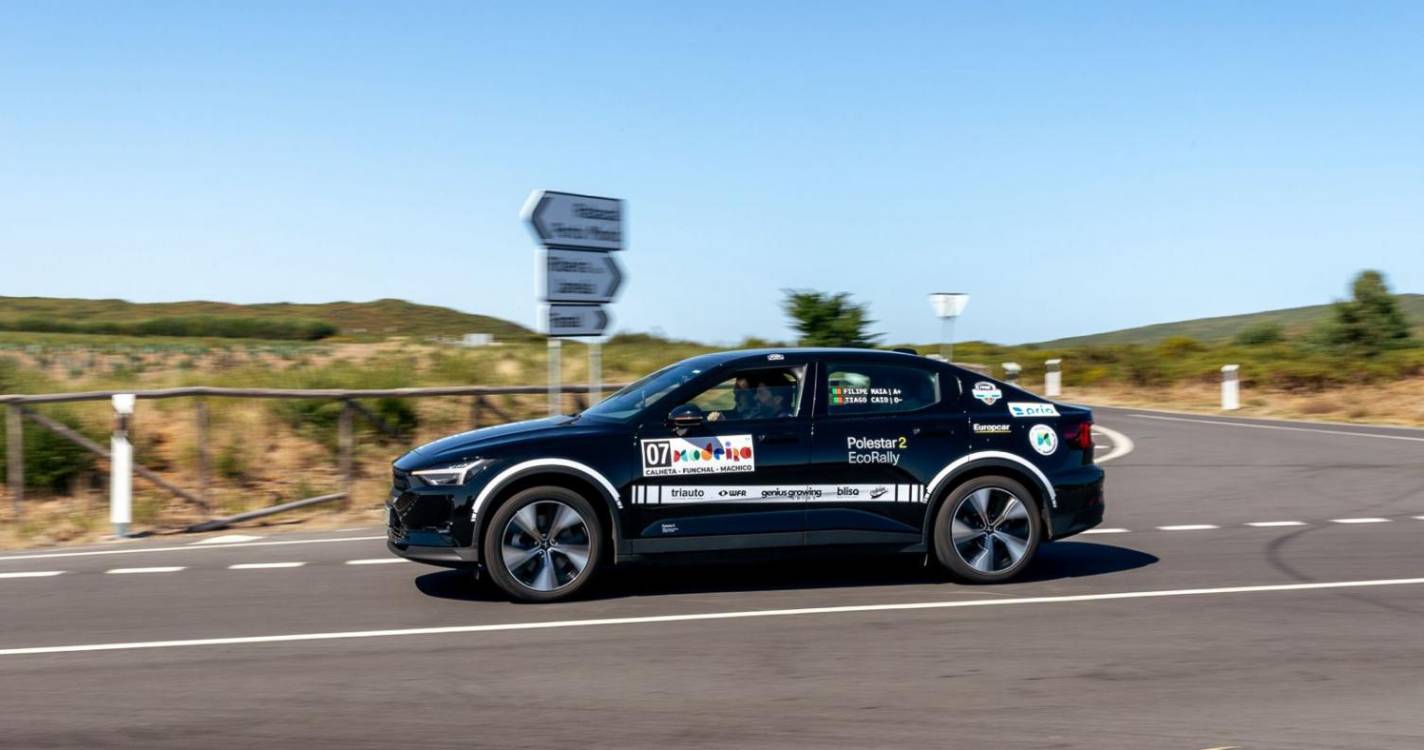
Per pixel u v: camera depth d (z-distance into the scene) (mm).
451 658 6320
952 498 8219
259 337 111062
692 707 5430
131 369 30578
